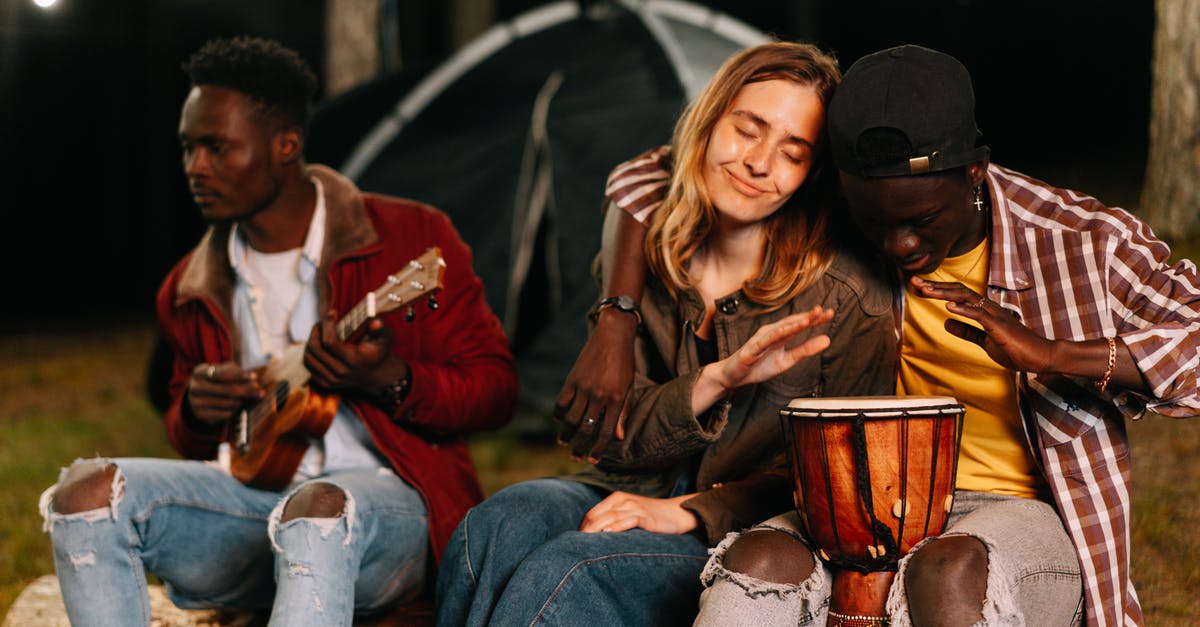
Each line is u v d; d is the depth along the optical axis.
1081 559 2.22
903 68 2.06
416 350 2.95
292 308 2.96
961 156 2.04
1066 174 9.52
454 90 6.46
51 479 5.52
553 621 2.27
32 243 14.09
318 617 2.40
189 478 2.73
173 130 14.33
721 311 2.50
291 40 14.47
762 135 2.34
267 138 2.88
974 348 2.33
